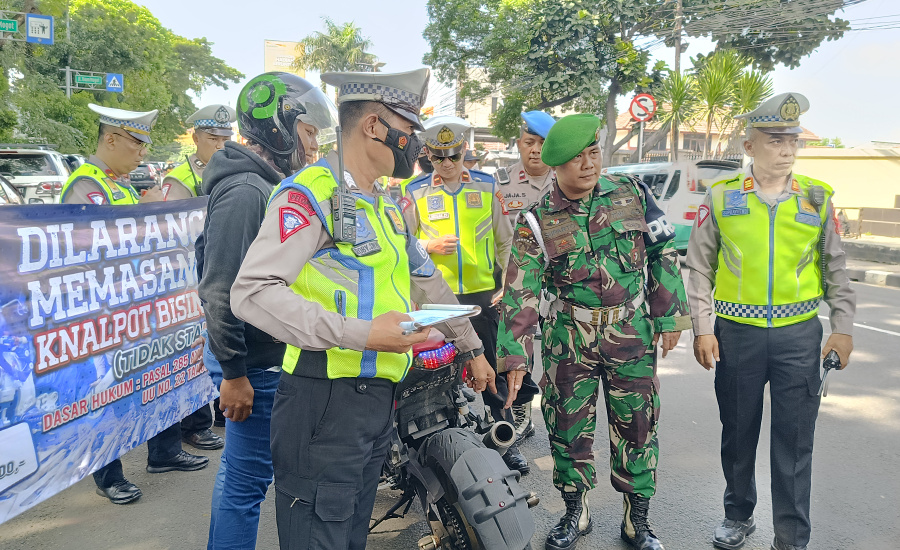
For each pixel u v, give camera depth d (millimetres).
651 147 21828
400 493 3527
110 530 3137
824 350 2752
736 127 17375
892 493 3467
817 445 4125
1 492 2449
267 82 2223
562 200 2740
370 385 1757
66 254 2715
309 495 1763
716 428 4469
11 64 23562
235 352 2092
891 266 12766
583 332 2773
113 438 3000
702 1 20797
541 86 22141
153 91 40500
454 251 3795
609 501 3469
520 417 4078
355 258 1724
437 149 3789
